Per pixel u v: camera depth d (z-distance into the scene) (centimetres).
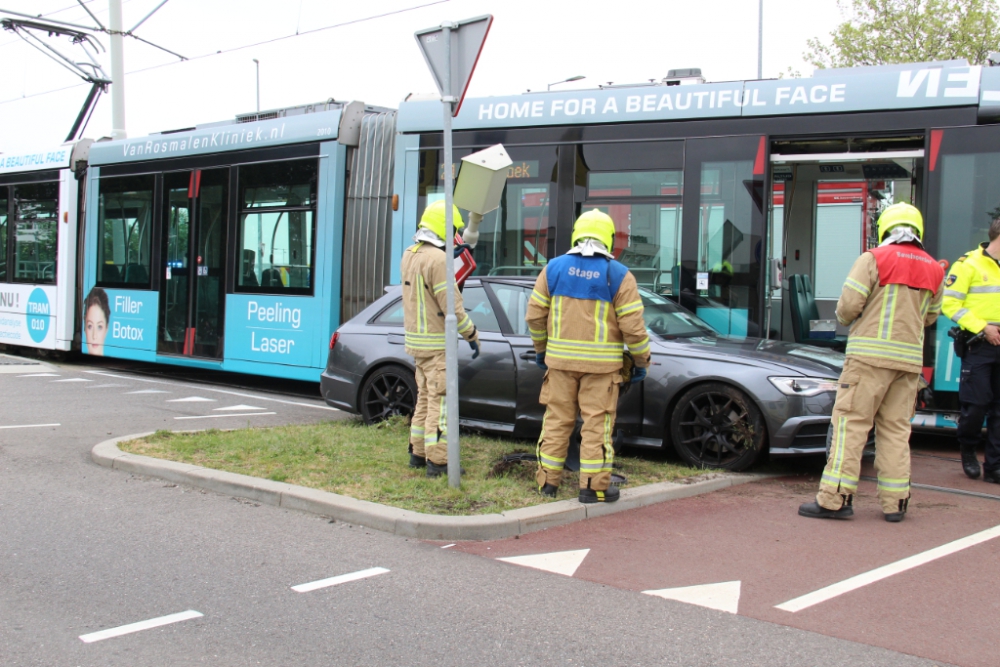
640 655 363
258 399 1112
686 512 579
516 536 527
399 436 756
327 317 1098
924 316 562
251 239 1188
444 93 592
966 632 388
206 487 624
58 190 1462
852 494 559
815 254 1155
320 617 402
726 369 675
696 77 939
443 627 391
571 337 564
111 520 550
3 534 521
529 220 950
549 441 580
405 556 488
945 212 789
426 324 629
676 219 888
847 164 1067
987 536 529
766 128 856
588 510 565
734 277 862
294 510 575
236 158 1209
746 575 460
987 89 783
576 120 933
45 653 361
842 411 562
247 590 434
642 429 708
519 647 371
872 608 415
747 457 664
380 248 1071
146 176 1333
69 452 741
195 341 1253
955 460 757
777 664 355
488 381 764
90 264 1414
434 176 1016
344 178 1106
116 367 1486
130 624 392
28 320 1515
